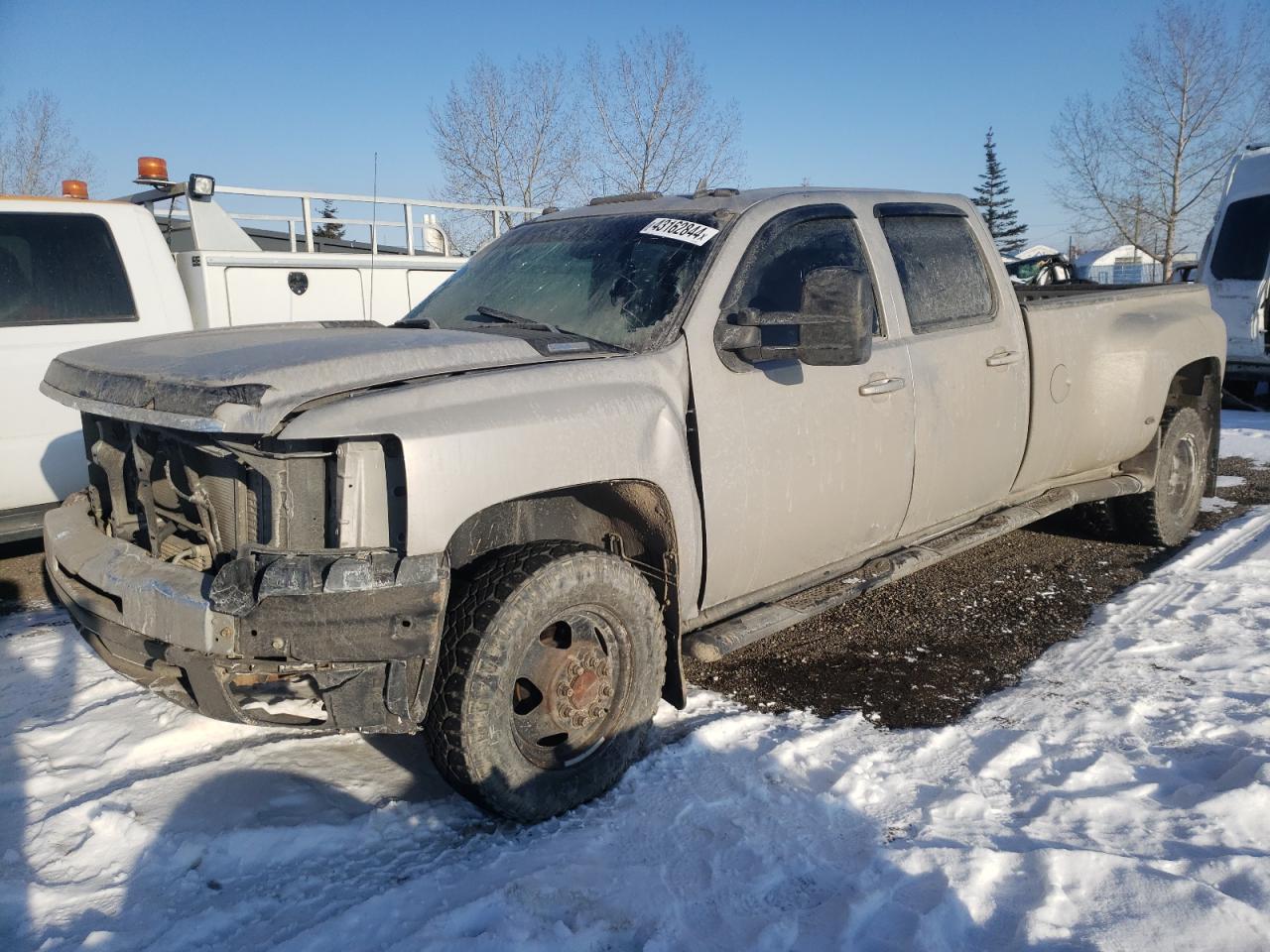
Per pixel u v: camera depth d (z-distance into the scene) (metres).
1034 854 2.81
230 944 2.54
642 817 3.14
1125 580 5.67
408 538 2.74
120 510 3.50
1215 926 2.49
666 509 3.36
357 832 3.04
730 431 3.58
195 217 7.45
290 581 2.70
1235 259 13.36
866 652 4.66
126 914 2.66
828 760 3.53
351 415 2.73
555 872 2.79
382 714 2.81
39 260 5.66
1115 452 5.66
